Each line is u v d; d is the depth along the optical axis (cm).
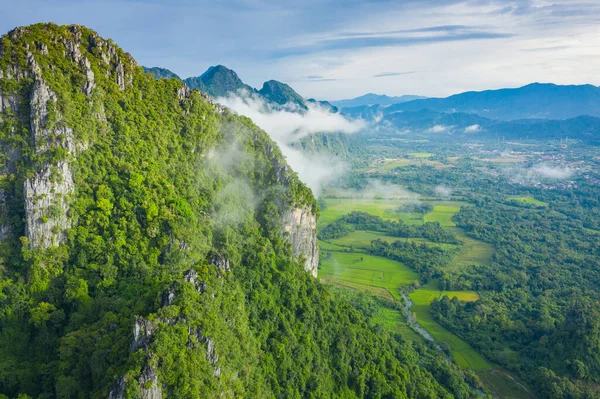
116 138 10912
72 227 9488
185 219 10569
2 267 8931
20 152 9456
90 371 7694
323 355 11544
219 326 8206
